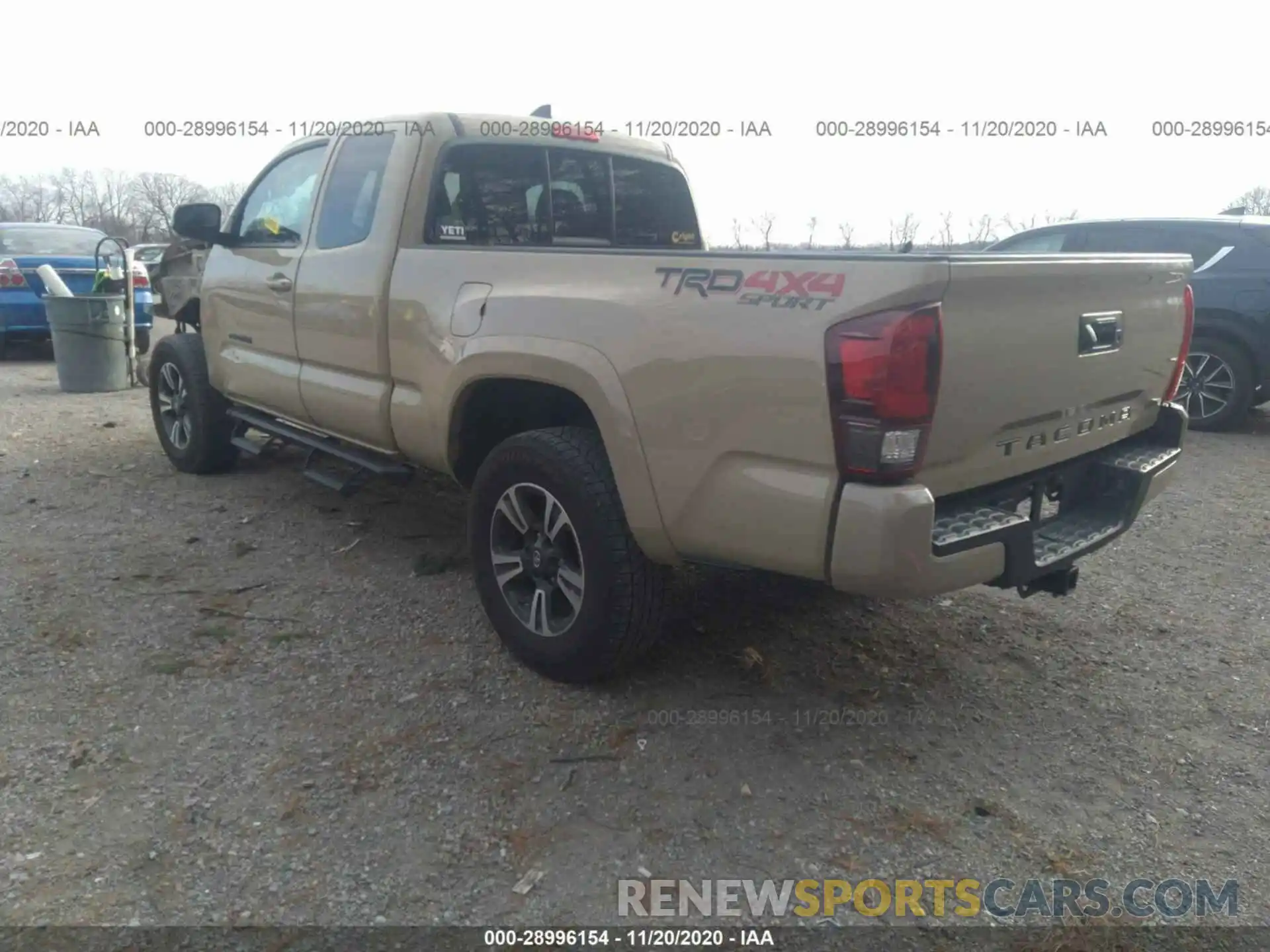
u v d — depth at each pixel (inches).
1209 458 283.1
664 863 100.9
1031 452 118.4
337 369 169.0
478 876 98.3
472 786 112.2
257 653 143.0
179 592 163.9
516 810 108.3
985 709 132.8
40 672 135.5
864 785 114.6
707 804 110.3
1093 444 131.0
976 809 110.8
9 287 414.3
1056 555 119.9
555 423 146.6
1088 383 122.9
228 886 95.7
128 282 364.8
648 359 113.0
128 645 144.3
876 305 96.3
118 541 188.4
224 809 107.0
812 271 101.0
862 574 100.0
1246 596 174.6
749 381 104.6
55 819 104.3
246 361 197.5
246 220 205.6
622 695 132.4
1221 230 319.9
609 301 117.9
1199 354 319.9
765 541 107.0
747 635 151.5
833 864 101.5
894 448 97.7
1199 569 188.2
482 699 131.0
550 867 99.9
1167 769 120.0
